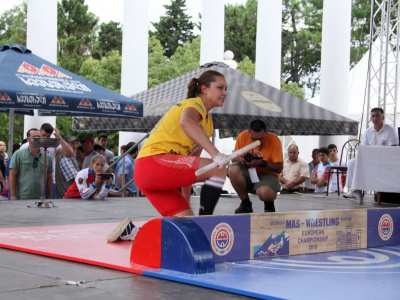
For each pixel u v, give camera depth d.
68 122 36.19
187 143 3.69
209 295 2.78
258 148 6.07
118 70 38.88
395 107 13.28
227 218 3.58
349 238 4.43
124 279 3.07
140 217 6.30
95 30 44.94
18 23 44.00
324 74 14.64
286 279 3.15
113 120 10.90
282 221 3.93
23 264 3.41
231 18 46.22
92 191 8.28
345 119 9.64
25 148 8.23
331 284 3.07
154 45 44.59
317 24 45.97
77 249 3.90
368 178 8.45
